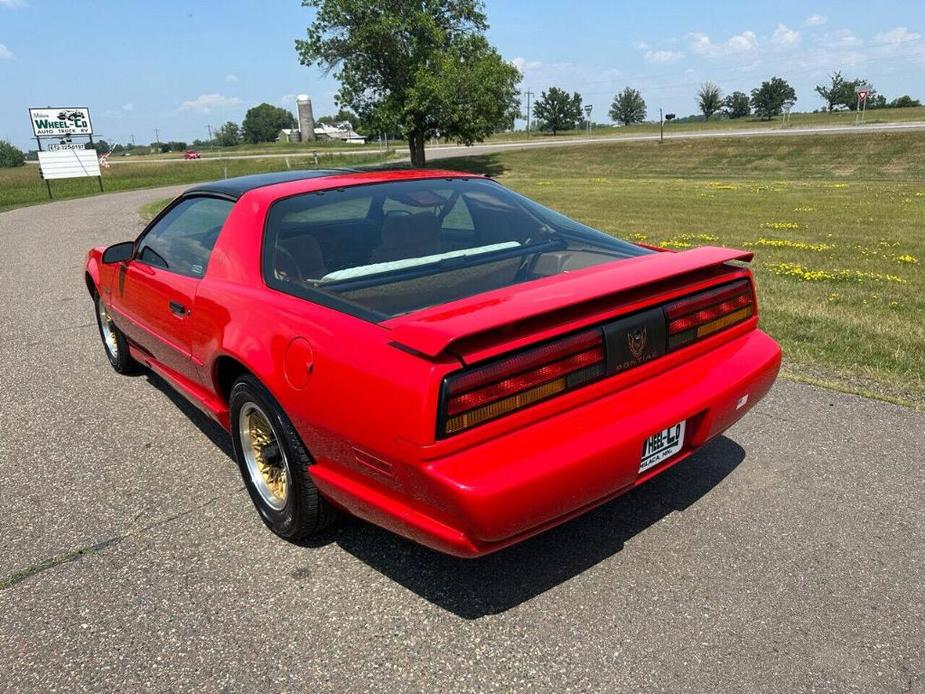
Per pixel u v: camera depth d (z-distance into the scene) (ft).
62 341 20.03
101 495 11.14
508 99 148.36
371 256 9.37
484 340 6.90
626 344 7.95
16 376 17.01
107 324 16.89
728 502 10.21
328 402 7.69
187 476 11.68
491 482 6.70
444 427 6.70
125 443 13.01
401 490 7.20
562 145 201.05
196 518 10.38
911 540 9.16
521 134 349.00
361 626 7.95
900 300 22.13
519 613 8.07
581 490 7.40
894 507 9.95
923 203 60.34
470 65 144.15
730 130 220.84
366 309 8.14
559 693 6.89
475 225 10.36
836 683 6.88
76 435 13.43
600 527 9.72
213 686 7.14
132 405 14.89
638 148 173.37
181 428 13.64
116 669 7.42
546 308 6.99
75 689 7.17
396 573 8.91
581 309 7.55
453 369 6.71
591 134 282.97
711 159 149.18
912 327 18.37
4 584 8.92
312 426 8.05
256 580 8.85
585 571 8.77
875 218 49.52
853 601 8.04
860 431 12.35
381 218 10.04
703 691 6.84
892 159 126.93
